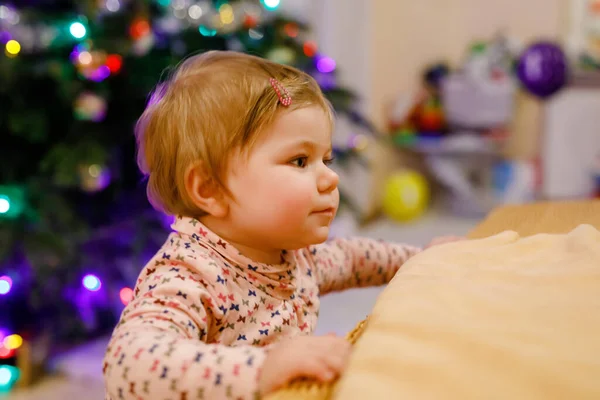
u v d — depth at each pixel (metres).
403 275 0.51
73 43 1.56
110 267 1.69
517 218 0.77
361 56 3.13
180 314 0.52
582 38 3.81
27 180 1.62
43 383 1.66
